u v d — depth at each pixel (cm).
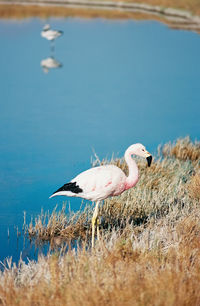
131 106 2052
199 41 3497
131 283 649
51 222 1016
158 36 3691
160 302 608
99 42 3444
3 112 1928
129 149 911
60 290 658
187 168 1287
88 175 880
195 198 1079
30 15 4859
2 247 943
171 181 1198
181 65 2831
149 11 5291
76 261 748
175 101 2142
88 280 659
